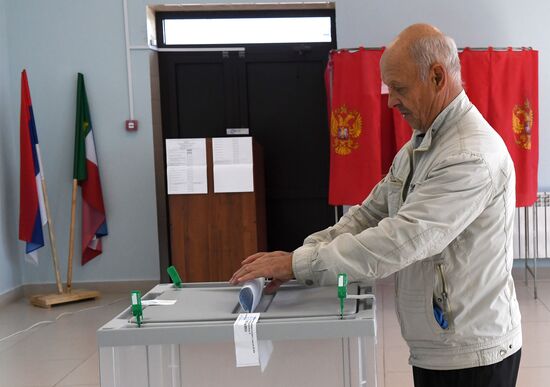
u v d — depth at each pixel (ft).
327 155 17.78
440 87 4.50
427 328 4.51
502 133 13.92
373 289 4.96
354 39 16.40
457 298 4.44
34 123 16.16
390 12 16.29
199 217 14.32
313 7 17.11
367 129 13.61
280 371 4.21
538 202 15.74
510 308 4.58
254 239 14.28
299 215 18.02
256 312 4.22
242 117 17.74
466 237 4.43
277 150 17.87
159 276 17.19
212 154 14.17
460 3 16.19
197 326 3.92
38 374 10.75
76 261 17.21
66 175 17.11
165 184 17.66
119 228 17.13
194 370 4.32
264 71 17.70
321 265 4.21
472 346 4.44
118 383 4.12
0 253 16.22
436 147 4.56
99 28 16.84
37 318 14.66
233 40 17.61
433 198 4.19
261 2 16.65
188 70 17.71
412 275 4.58
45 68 16.96
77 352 11.91
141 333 3.93
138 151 16.99
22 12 16.89
